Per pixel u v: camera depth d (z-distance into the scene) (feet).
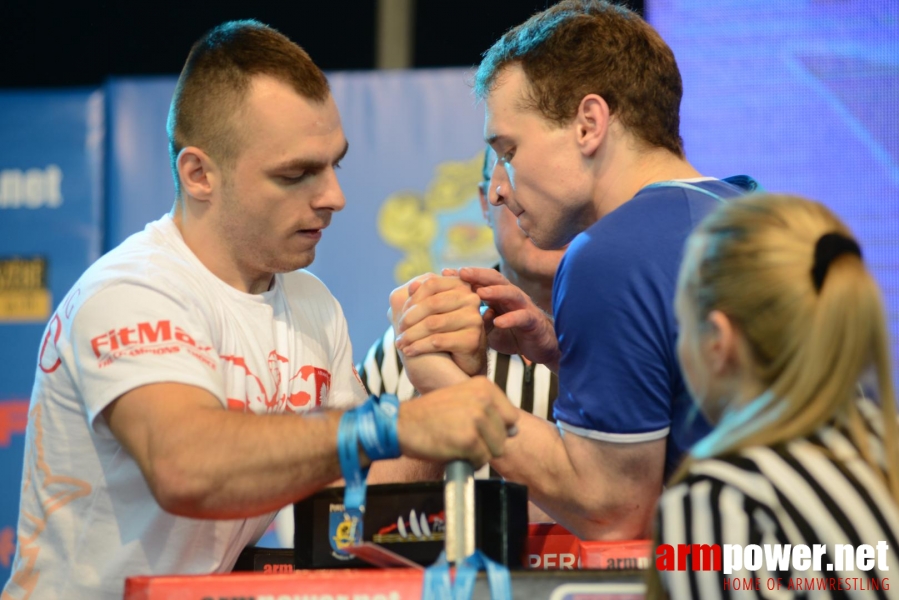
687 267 8.63
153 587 8.32
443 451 8.86
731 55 22.71
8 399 22.81
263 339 11.56
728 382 8.42
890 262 21.91
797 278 8.04
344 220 22.56
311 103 11.09
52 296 23.04
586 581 8.14
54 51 30.37
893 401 8.08
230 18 29.94
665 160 11.51
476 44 29.27
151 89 23.36
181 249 11.37
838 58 22.33
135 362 9.90
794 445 7.88
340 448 9.00
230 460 9.17
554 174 11.43
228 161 11.03
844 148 22.26
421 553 9.12
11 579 10.92
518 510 9.28
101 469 10.55
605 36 11.44
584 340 10.39
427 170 22.48
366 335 22.34
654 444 10.31
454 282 11.88
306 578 8.25
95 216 23.17
